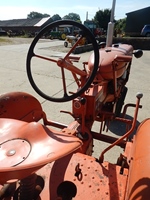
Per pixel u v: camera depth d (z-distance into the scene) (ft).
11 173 2.36
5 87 15.29
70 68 4.73
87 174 3.87
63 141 2.98
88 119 5.81
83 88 4.78
